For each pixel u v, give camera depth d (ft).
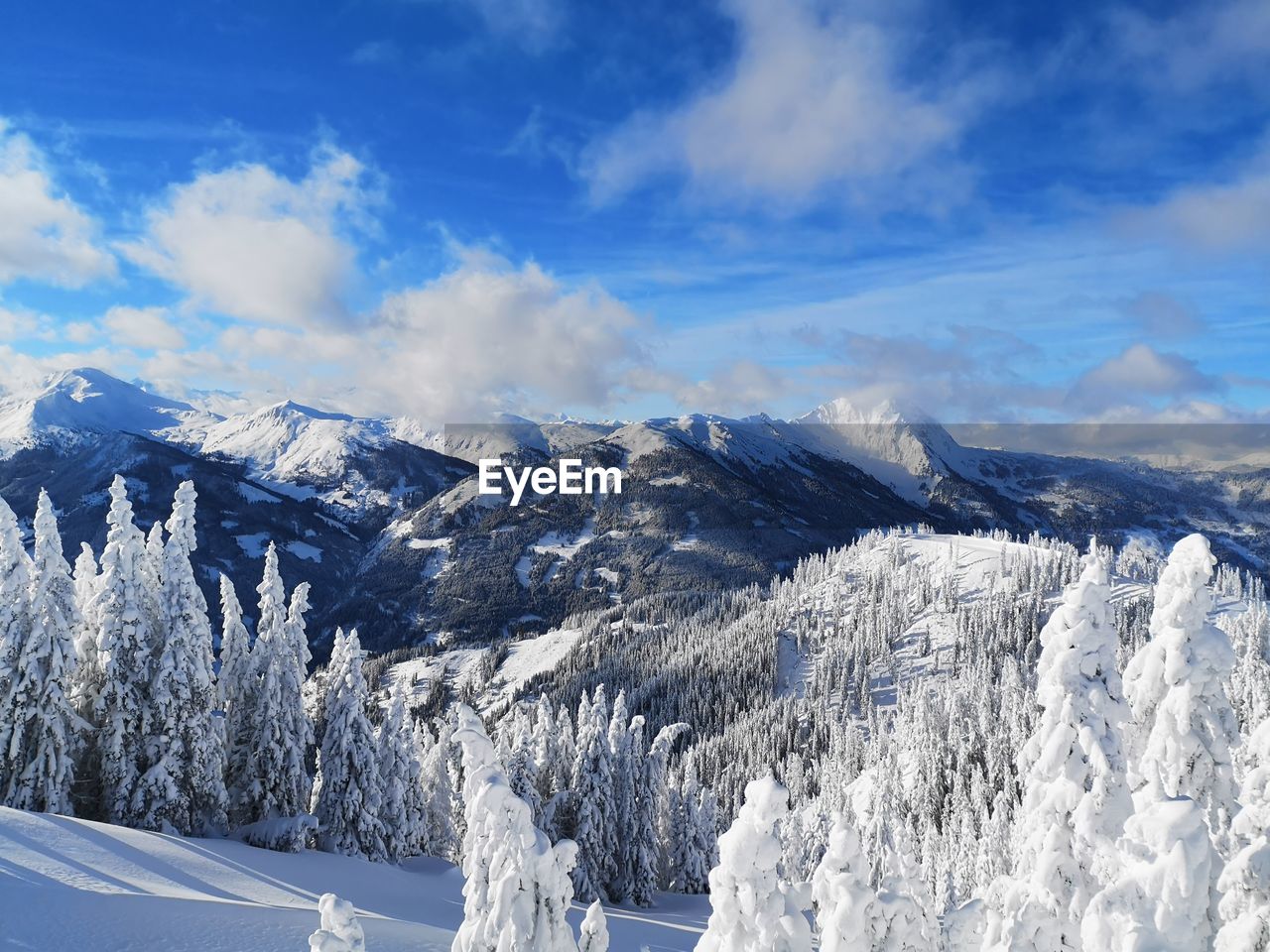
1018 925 38.86
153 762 115.96
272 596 137.59
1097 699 43.52
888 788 339.98
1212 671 43.60
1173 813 33.83
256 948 61.57
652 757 172.55
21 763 106.93
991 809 297.94
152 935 60.49
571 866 37.06
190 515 124.16
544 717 181.98
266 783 133.08
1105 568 45.32
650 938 111.45
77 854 83.97
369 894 105.70
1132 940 31.04
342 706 139.64
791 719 548.31
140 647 116.78
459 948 36.40
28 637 108.17
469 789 37.37
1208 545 44.32
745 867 32.45
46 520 110.63
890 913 34.35
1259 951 30.96
